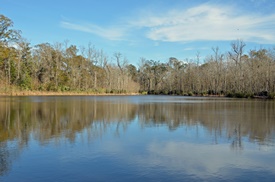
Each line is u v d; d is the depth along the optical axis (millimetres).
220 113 22656
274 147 10445
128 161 8508
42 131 13539
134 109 26547
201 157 9008
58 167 7891
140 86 101125
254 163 8391
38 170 7633
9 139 11594
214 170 7719
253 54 74875
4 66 62562
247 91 59469
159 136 12484
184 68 94062
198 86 79688
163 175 7273
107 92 78125
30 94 59156
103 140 11539
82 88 75312
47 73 70938
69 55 77000
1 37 53281
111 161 8484
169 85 91625
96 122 16938
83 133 13102
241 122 17109
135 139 11781
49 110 24094
